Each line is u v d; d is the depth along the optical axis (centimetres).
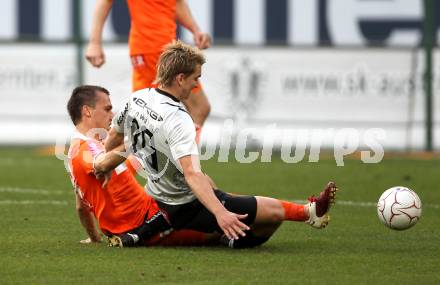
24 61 4709
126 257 1878
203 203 1866
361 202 2916
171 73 1916
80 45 4716
